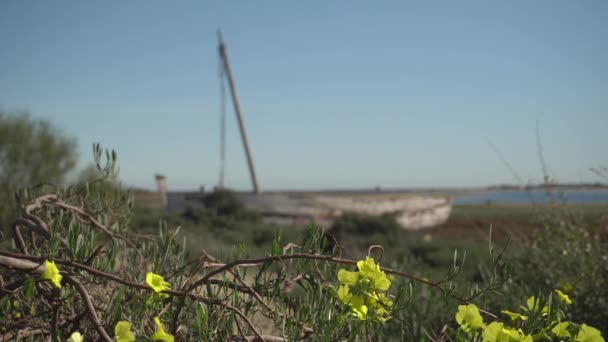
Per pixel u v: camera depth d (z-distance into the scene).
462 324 1.18
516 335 1.11
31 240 1.73
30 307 1.50
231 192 20.83
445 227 27.56
